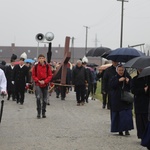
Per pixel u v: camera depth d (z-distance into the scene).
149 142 8.63
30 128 12.05
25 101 21.39
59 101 22.17
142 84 9.74
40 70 14.38
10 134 10.99
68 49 23.52
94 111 17.20
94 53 28.33
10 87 21.52
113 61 12.17
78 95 19.89
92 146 9.46
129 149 9.19
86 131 11.66
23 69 19.56
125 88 10.84
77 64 19.91
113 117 10.99
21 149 9.01
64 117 14.86
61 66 23.03
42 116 14.61
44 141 9.99
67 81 23.12
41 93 14.46
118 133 11.38
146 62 9.31
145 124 9.83
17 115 15.21
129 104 10.92
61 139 10.30
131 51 11.41
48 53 24.80
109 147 9.38
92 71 23.25
